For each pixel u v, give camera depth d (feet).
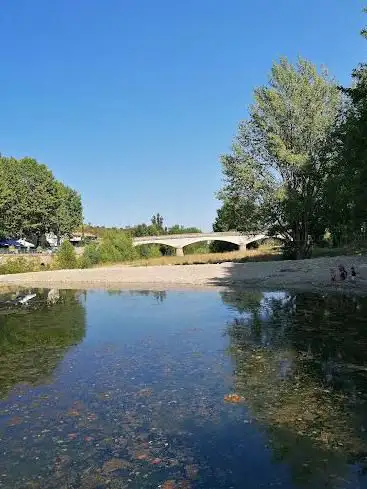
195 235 318.86
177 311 78.64
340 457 24.84
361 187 92.79
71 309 87.66
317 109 153.89
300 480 22.72
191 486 22.53
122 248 270.46
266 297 91.86
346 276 107.45
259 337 54.54
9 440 28.17
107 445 27.17
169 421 30.27
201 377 39.50
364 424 28.84
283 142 155.53
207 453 25.81
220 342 52.75
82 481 23.32
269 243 319.68
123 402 34.04
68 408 33.22
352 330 56.29
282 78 154.51
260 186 155.22
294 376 38.78
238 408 32.07
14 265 219.20
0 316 81.61
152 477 23.48
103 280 152.97
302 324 61.36
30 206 282.56
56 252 239.71
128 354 48.75
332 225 159.84
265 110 156.35
